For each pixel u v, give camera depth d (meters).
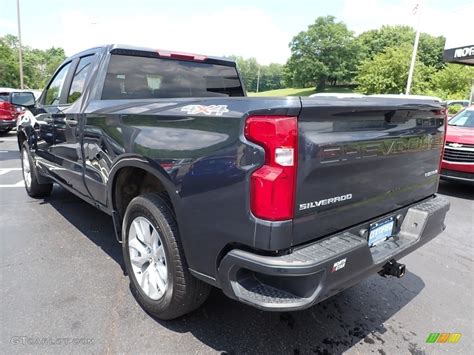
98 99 3.23
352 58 89.06
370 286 3.31
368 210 2.33
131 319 2.63
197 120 2.08
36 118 4.68
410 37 83.44
